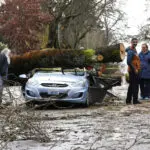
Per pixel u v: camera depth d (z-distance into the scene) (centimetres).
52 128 1130
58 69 1967
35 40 4350
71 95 1744
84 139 955
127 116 1407
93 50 2012
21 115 952
